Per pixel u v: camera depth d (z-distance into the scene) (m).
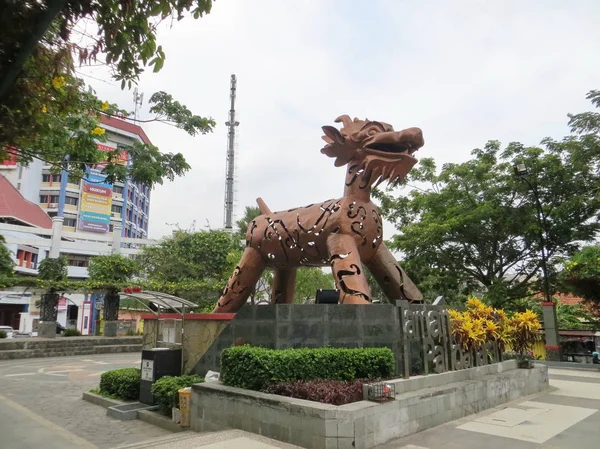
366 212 9.30
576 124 17.70
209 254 29.84
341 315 7.82
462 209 19.28
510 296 19.17
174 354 9.65
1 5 3.53
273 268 11.53
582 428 6.57
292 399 5.98
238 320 8.38
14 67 3.83
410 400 6.29
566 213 17.56
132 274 29.75
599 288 15.77
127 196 57.66
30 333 34.91
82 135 7.32
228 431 6.35
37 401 10.66
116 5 4.42
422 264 20.05
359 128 9.40
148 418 8.43
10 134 4.83
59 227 35.16
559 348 17.06
